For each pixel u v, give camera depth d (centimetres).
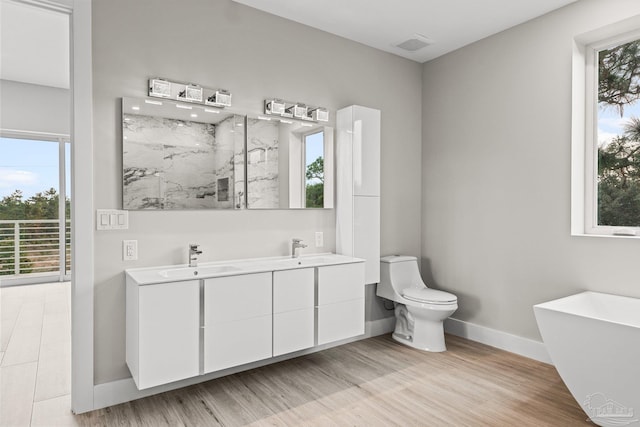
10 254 543
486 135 332
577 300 250
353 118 314
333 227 328
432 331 313
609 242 257
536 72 298
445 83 368
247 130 279
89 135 218
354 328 287
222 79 269
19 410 217
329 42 324
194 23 258
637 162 264
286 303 251
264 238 289
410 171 381
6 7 323
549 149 290
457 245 356
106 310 227
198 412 216
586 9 268
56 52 423
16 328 360
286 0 274
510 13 292
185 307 213
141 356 200
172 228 249
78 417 211
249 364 277
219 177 267
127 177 233
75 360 215
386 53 362
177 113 251
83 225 217
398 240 371
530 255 302
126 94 234
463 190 351
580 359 204
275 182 293
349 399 231
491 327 328
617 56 274
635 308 240
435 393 239
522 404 225
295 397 234
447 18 300
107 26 228
